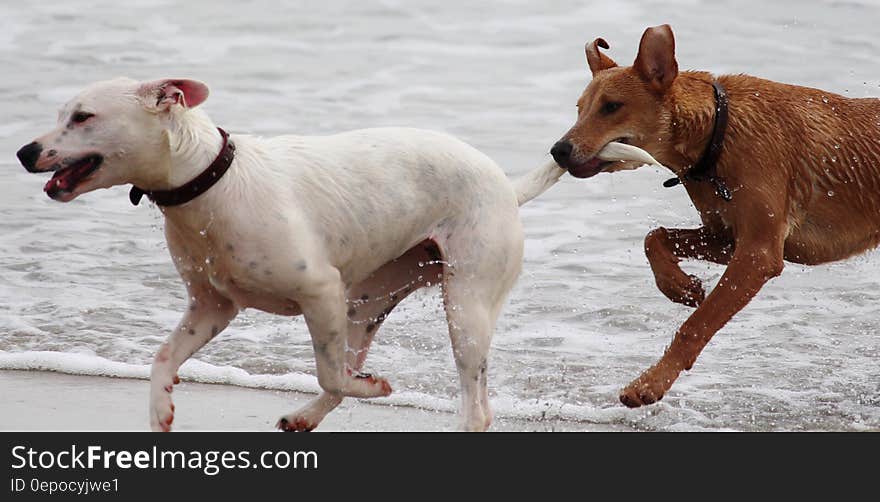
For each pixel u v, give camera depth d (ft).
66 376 35.91
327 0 86.38
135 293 43.80
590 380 36.22
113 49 76.23
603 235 49.88
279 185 27.58
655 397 32.94
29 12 83.05
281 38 78.95
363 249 29.04
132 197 27.32
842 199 35.65
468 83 71.00
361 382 29.96
